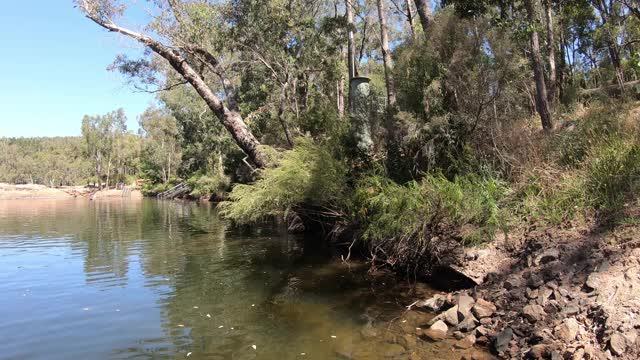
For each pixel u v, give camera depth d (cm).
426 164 937
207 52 1511
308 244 1274
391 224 776
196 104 3797
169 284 857
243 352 508
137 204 4403
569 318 446
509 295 546
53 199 6244
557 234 600
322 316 623
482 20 889
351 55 1750
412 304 643
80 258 1182
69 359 505
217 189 3372
